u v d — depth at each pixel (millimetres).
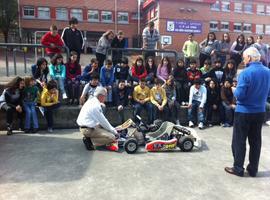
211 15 37688
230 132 7152
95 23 34031
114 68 7980
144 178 4445
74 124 7383
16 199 3783
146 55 9008
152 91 7570
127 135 5980
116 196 3895
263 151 5840
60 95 7598
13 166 4844
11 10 26797
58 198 3826
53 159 5172
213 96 7711
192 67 8242
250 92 4320
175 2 31375
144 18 35125
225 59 9500
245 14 39094
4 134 6699
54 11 32469
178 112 7809
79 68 7930
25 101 6844
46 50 8242
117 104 7613
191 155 5500
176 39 31594
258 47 9266
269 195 4016
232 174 4656
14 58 9250
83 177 4449
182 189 4117
